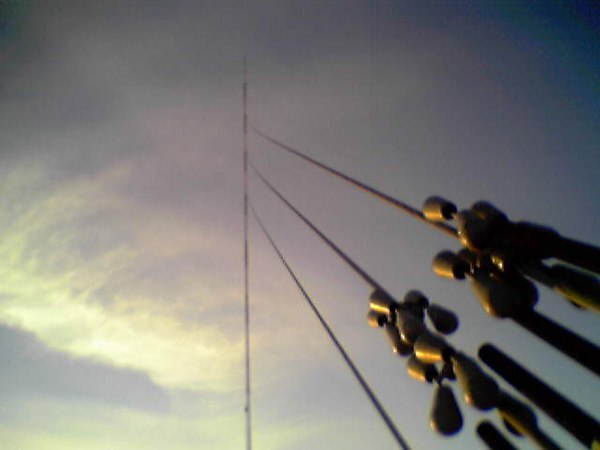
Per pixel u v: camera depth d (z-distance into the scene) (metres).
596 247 1.65
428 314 2.89
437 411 2.37
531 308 2.07
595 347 1.80
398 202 3.31
